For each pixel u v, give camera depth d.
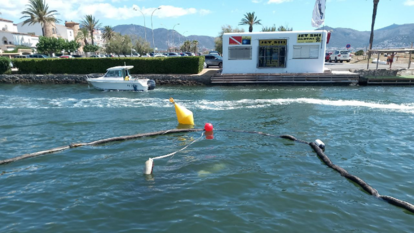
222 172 7.84
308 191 6.72
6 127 13.05
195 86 27.62
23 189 7.04
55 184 7.27
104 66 32.34
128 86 23.92
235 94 22.12
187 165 8.37
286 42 27.42
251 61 28.36
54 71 33.38
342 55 43.38
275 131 12.05
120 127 12.98
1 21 69.88
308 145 10.09
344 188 6.88
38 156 9.31
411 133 11.29
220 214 5.78
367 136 11.04
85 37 80.81
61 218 5.73
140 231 5.27
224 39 28.16
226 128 12.65
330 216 5.70
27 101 19.72
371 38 43.03
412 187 6.89
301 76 26.67
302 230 5.26
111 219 5.67
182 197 6.48
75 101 19.52
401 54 55.34
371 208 5.99
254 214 5.78
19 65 33.72
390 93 21.38
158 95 21.98
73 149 9.98
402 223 5.48
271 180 7.33
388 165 8.22
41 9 61.16
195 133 11.89
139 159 8.94
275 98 19.97
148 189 6.89
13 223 5.58
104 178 7.55
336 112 15.24
